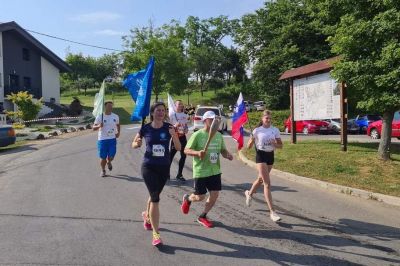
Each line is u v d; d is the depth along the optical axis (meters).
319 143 17.53
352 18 12.38
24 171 12.16
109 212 7.88
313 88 16.30
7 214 7.68
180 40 50.75
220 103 67.31
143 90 6.92
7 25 38.09
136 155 15.66
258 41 47.84
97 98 11.41
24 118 32.12
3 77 38.62
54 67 45.66
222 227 7.15
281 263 5.62
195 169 7.09
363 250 6.19
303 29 41.34
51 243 6.20
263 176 7.70
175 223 7.31
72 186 10.12
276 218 7.46
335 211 8.28
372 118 30.80
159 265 5.46
